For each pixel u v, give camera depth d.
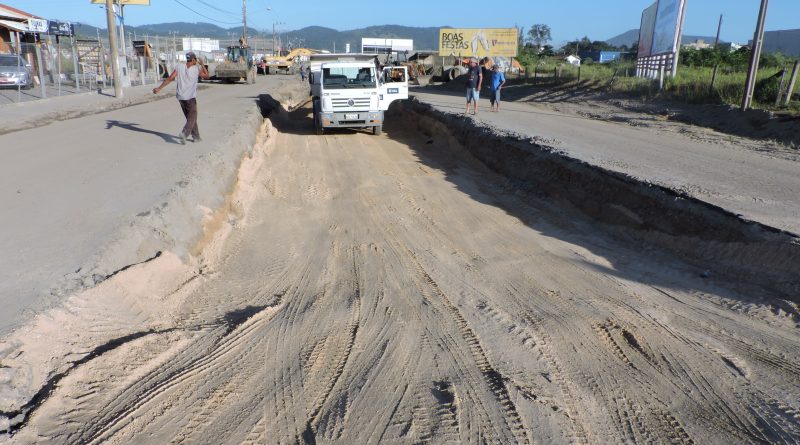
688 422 4.24
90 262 5.64
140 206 7.44
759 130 15.70
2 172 9.55
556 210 10.20
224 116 17.72
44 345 4.42
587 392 4.61
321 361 5.00
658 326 5.71
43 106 21.42
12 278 5.27
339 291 6.67
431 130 19.95
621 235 8.69
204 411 4.22
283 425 4.11
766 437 4.05
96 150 11.55
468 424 4.16
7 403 3.88
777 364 4.99
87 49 39.41
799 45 42.62
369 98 19.36
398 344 5.35
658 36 27.88
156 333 5.22
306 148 17.23
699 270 7.05
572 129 16.27
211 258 7.57
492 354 5.18
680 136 15.39
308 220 9.73
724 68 27.30
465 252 8.13
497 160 13.78
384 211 10.32
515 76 46.28
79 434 3.83
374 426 4.12
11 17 32.16
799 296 6.00
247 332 5.51
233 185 10.67
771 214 7.36
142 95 27.80
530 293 6.61
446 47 49.25
